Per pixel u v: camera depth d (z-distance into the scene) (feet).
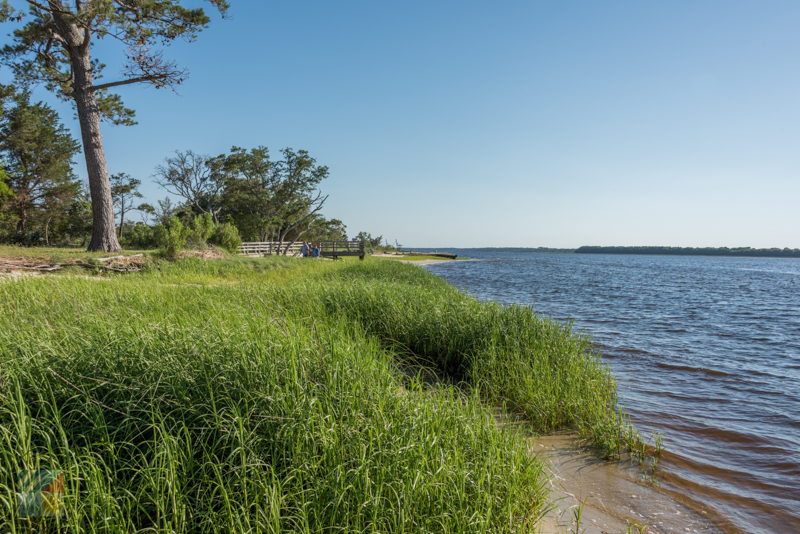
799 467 17.11
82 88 79.77
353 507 10.78
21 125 148.46
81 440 11.87
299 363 14.83
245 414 12.72
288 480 10.96
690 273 206.18
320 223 214.90
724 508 14.32
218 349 15.20
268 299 31.65
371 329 29.63
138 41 79.51
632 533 12.85
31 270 53.57
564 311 62.13
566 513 13.65
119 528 9.52
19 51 82.48
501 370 23.75
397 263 114.32
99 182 81.05
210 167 168.66
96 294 29.45
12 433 10.77
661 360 33.94
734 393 26.20
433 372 26.03
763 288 121.39
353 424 12.97
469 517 11.00
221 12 82.48
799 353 38.19
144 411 12.35
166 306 26.05
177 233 71.41
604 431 18.48
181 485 10.95
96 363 14.37
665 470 16.58
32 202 160.45
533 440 17.78
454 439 13.41
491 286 102.94
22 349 14.89
